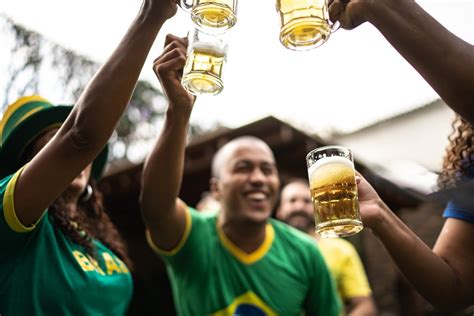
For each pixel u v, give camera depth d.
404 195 7.28
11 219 1.86
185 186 6.50
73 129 1.84
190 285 3.12
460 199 2.21
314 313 3.29
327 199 1.89
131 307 6.32
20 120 2.51
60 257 2.21
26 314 2.01
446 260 2.16
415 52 1.69
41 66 9.02
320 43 1.82
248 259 3.21
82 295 2.21
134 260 6.48
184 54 2.35
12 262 2.01
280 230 3.48
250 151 3.41
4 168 2.42
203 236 3.22
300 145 6.32
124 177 6.26
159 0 1.89
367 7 1.77
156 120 9.98
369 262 7.66
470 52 1.66
